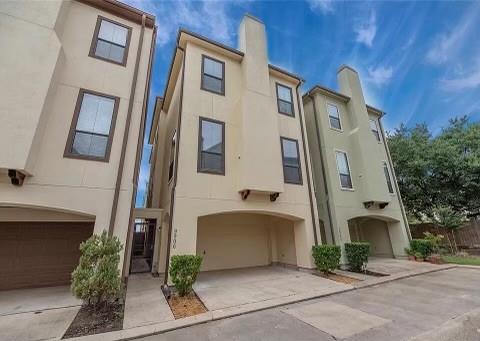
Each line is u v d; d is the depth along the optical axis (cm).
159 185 1186
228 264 997
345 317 447
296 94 1125
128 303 523
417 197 1566
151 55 807
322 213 1102
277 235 1113
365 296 592
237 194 787
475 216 1465
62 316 454
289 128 1033
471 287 642
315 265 888
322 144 1150
